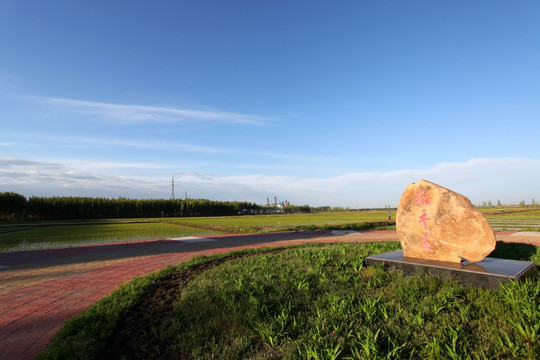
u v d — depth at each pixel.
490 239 5.46
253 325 3.71
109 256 10.27
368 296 4.55
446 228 5.91
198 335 3.53
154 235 19.06
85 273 7.55
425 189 6.30
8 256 10.51
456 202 5.89
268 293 4.84
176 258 9.64
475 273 4.97
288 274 5.95
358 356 2.96
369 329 3.40
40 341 3.70
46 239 16.97
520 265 5.42
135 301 4.75
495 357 2.90
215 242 14.07
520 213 42.97
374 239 13.73
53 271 7.85
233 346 3.29
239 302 4.36
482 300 4.21
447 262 5.76
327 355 2.94
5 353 3.38
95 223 36.41
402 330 3.45
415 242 6.28
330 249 9.11
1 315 4.61
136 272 7.59
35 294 5.70
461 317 3.69
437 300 4.21
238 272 6.39
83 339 3.44
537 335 3.11
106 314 4.18
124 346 3.45
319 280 5.50
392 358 2.93
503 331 3.31
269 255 8.44
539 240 12.07
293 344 3.22
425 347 3.05
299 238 15.01
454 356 2.83
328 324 3.63
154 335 3.63
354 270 6.04
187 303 4.50
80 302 5.19
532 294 4.10
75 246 13.21
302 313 4.05
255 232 19.80
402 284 4.99
